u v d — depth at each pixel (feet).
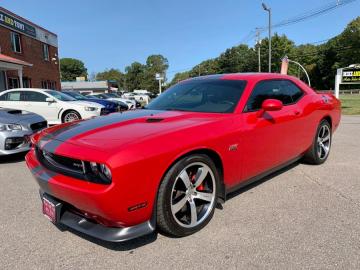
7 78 66.39
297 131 13.92
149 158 8.15
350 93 183.01
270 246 8.93
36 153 9.96
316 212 11.03
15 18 72.64
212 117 10.68
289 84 14.60
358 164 16.90
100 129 9.62
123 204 7.89
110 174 7.73
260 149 11.71
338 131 28.94
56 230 10.21
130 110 13.12
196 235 9.62
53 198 9.34
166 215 8.82
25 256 8.77
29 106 33.81
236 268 7.98
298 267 7.96
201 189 10.00
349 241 9.09
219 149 9.93
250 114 11.39
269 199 12.19
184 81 14.76
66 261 8.49
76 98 37.99
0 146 18.24
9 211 11.73
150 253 8.75
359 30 214.28
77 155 8.19
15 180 15.57
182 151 8.80
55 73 95.61
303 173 15.31
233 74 13.70
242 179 11.31
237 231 9.80
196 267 8.07
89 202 7.96
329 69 246.06
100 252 8.89
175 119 10.43
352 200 12.05
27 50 78.23
